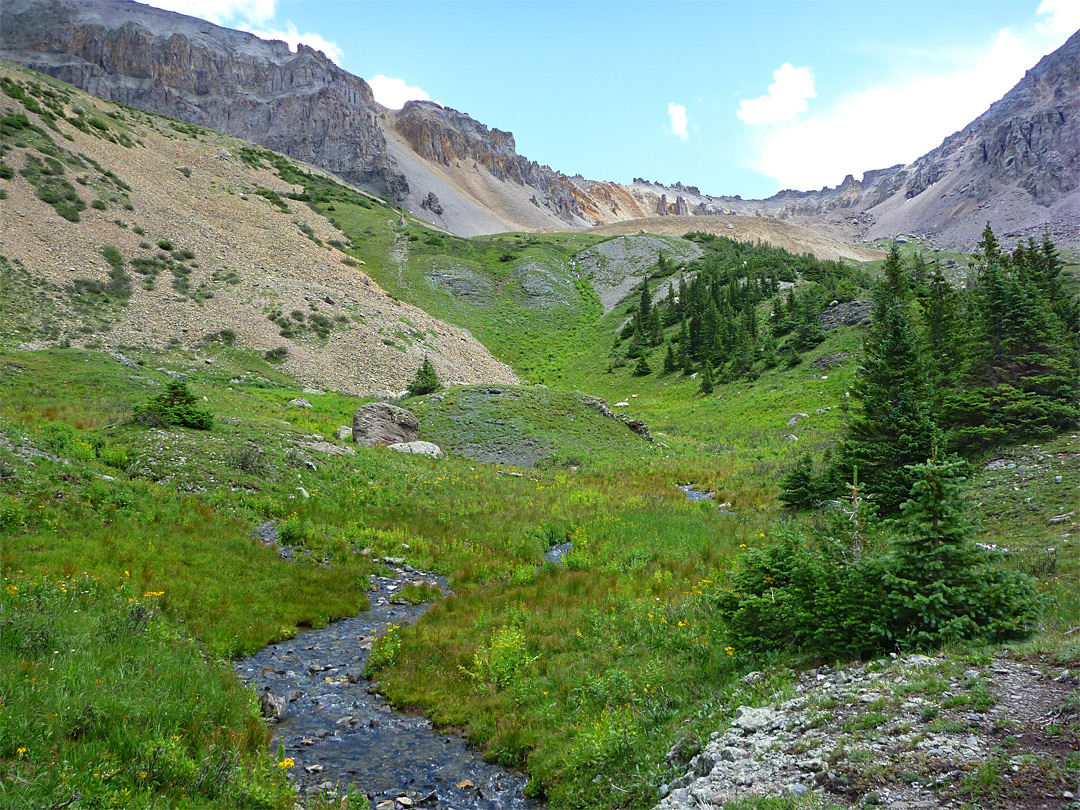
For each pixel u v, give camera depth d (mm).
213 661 11586
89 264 76812
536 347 121438
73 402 34719
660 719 9383
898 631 9109
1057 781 5371
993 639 8586
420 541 21891
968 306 36062
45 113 108750
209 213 109375
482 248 170875
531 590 16859
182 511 20422
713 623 12570
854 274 132125
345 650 13484
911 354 22906
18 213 78250
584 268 166375
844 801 5859
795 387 73875
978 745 6176
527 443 47344
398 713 10875
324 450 33062
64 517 16859
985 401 24859
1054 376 24438
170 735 7980
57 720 7496
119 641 10641
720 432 64750
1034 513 17266
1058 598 10578
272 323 82188
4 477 17719
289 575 17172
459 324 120875
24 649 9344
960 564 9008
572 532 24969
